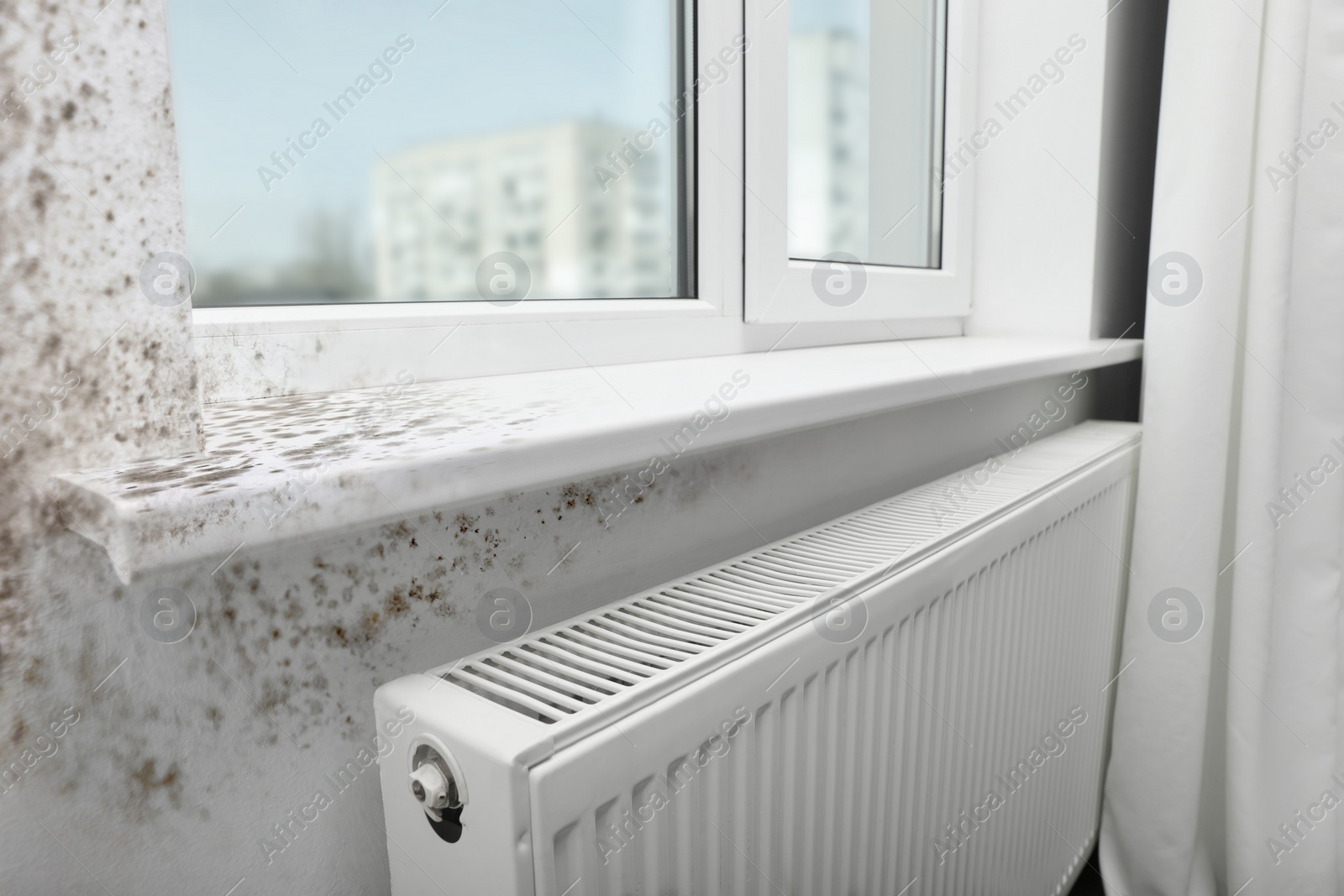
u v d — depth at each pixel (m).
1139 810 1.10
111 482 0.31
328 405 0.53
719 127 0.88
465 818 0.40
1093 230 1.21
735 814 0.50
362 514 0.35
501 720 0.40
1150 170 1.37
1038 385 1.23
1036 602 0.86
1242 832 1.05
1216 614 1.12
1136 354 1.17
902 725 0.65
